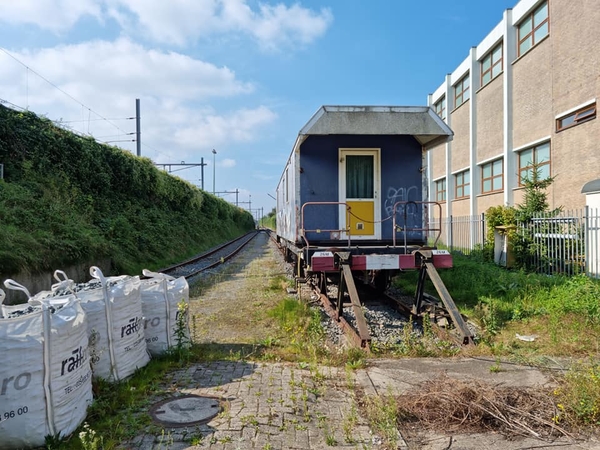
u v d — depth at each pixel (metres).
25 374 3.06
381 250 7.84
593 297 7.41
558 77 15.19
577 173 14.30
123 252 14.36
